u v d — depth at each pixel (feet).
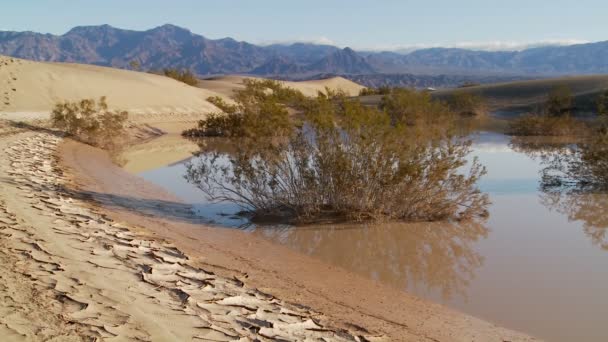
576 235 32.40
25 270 18.94
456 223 35.04
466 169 56.80
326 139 35.81
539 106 142.72
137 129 102.37
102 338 14.25
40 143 68.80
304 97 43.06
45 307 15.80
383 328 18.95
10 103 104.42
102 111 112.27
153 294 18.74
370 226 34.22
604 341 18.63
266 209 36.86
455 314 20.93
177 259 24.34
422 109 106.22
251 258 27.17
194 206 39.52
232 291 20.72
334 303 21.34
